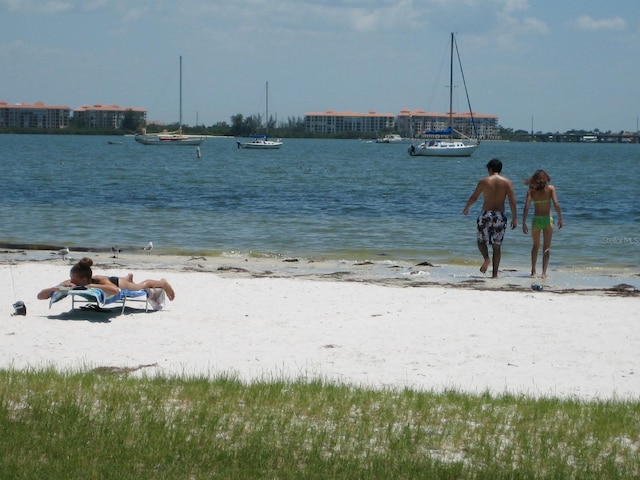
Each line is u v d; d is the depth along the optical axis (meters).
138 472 10.25
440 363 17.34
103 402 12.96
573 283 28.28
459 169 123.88
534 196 29.27
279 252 36.19
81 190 69.25
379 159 167.00
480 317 21.86
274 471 10.41
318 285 26.48
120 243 38.53
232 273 29.62
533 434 12.05
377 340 19.30
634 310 22.84
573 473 10.62
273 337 19.50
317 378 15.55
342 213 52.81
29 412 12.27
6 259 32.56
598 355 18.11
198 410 12.65
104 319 21.06
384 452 11.15
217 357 17.52
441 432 12.10
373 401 13.60
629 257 34.97
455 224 46.94
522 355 18.09
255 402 13.31
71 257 33.72
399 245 38.41
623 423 12.65
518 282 28.39
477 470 10.61
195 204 57.94
